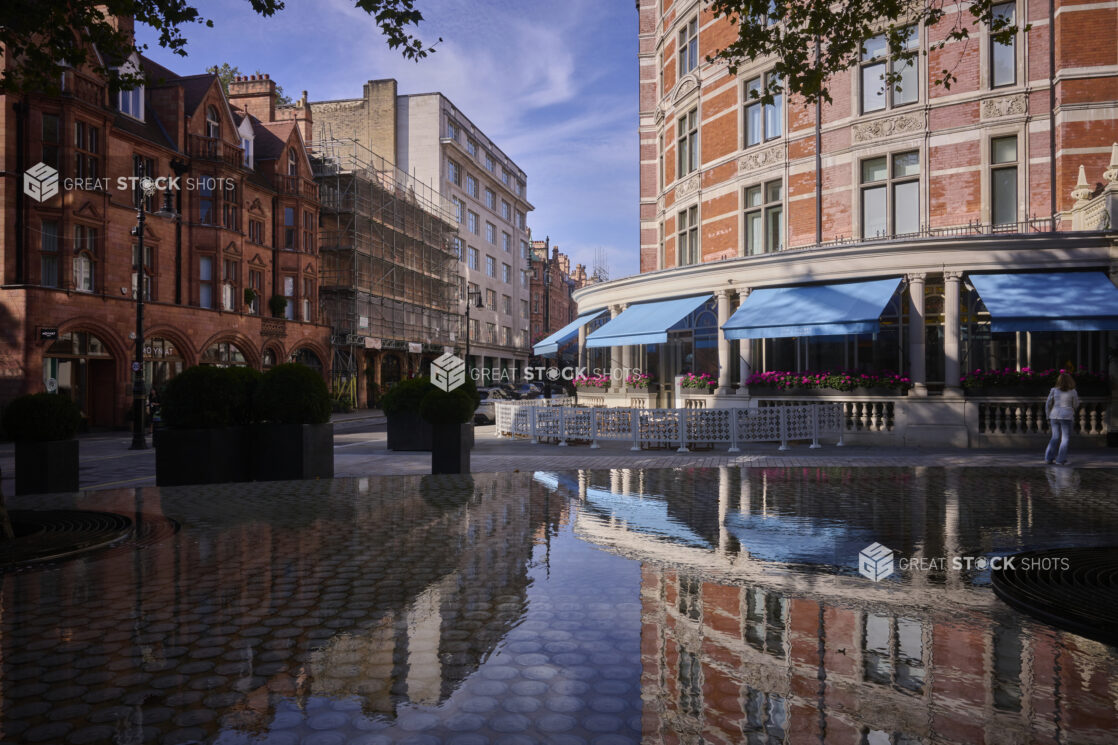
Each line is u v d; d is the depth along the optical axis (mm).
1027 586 4758
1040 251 15359
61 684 3326
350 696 3188
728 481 10758
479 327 67625
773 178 20000
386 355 49375
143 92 29312
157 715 2998
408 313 51406
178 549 6297
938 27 17469
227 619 4324
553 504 8680
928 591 4812
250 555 6051
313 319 39469
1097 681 3291
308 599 4738
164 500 9133
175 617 4359
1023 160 16641
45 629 4137
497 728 2867
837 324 15375
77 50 8773
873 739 2742
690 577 5215
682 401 20484
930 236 16703
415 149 56500
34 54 8641
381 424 30547
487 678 3391
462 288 63219
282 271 37312
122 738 2783
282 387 11234
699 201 22688
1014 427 15977
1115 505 8375
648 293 21484
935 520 7438
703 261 22531
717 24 21734
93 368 26703
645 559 5801
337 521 7617
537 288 94812
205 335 30797
